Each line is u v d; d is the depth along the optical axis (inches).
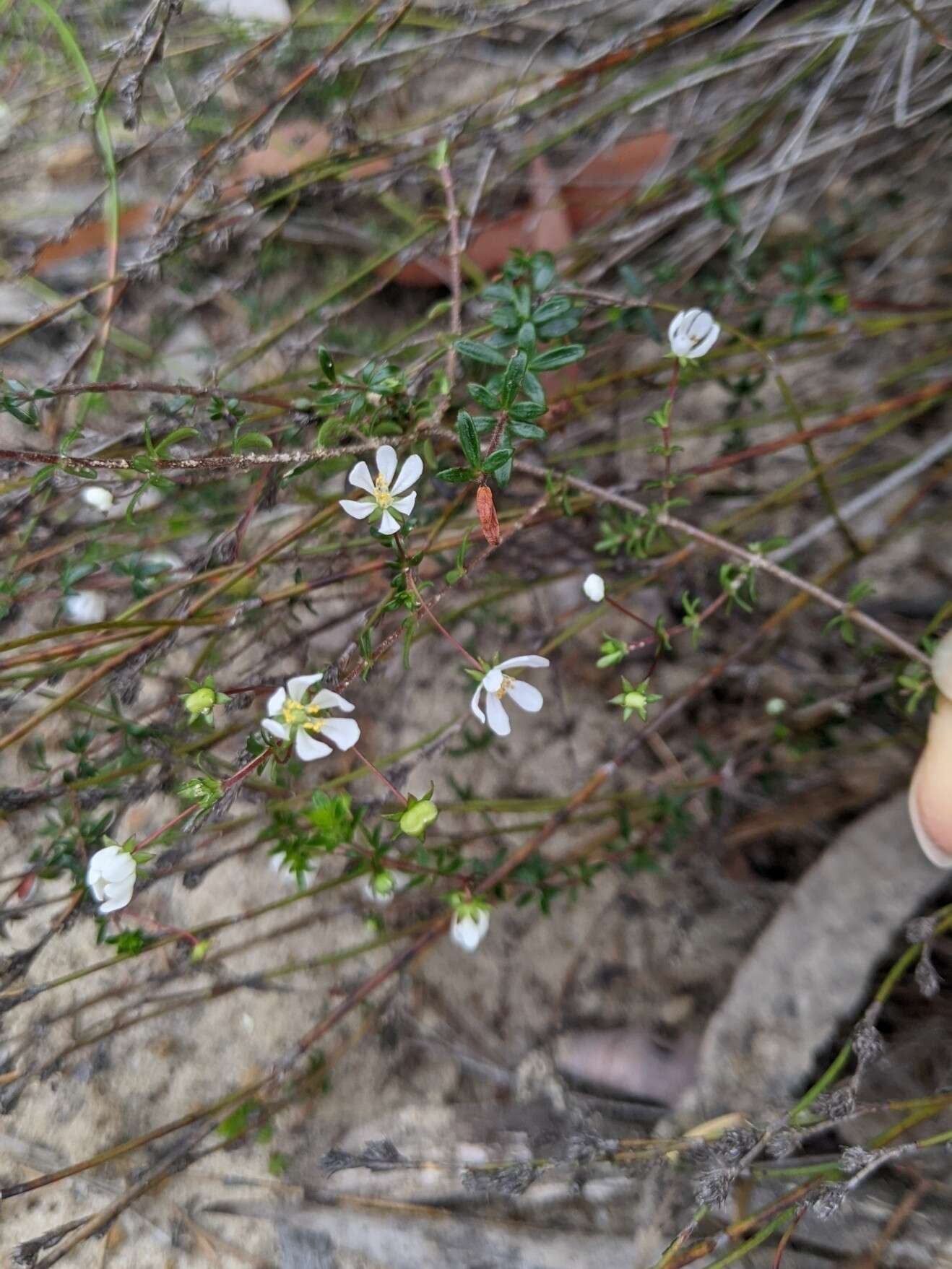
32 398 4.8
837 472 8.4
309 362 8.3
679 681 8.0
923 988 5.0
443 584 7.4
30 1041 6.0
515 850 7.2
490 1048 7.0
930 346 8.4
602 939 7.2
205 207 6.8
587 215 9.0
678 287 8.2
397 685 8.1
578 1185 5.5
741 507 8.1
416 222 8.0
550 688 8.1
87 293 6.3
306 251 9.3
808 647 7.8
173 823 4.8
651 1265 5.3
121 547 6.5
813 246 7.9
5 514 5.8
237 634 7.1
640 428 8.8
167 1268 6.3
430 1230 5.9
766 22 8.7
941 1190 5.3
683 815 6.7
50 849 5.7
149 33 6.4
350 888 7.4
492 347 5.4
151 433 5.9
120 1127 6.8
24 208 9.2
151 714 6.4
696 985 7.0
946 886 6.2
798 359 7.5
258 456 4.6
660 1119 6.2
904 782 7.2
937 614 7.6
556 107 7.3
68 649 5.3
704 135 8.4
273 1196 6.3
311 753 4.3
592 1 7.8
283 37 7.2
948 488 8.0
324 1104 6.8
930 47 7.7
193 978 7.2
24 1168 6.7
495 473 4.5
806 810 7.3
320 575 7.3
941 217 8.4
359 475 4.5
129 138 8.8
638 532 5.9
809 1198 4.6
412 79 8.7
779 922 6.3
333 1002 7.1
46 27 8.6
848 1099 4.7
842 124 8.4
